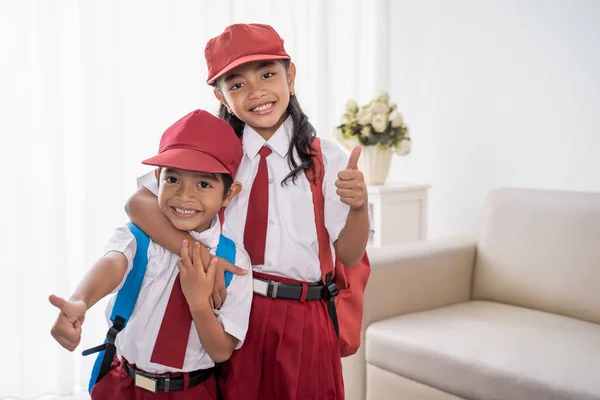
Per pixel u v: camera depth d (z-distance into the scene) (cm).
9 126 238
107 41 252
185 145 122
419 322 212
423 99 330
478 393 179
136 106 265
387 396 206
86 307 106
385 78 344
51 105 242
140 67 264
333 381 138
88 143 251
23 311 243
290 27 308
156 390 123
